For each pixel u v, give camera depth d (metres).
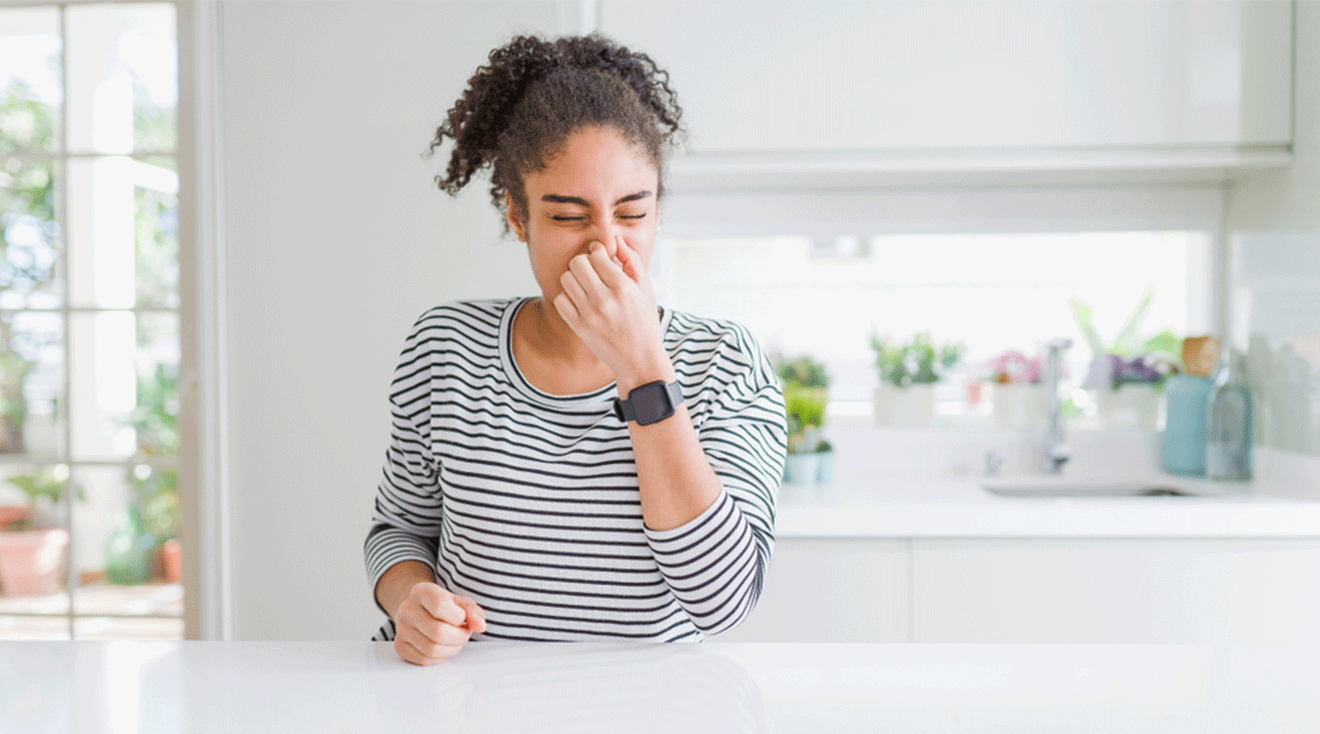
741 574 0.67
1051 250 2.12
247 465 1.83
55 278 2.12
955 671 0.56
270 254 1.82
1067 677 0.55
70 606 2.15
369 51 1.81
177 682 0.55
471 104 0.85
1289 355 1.79
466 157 0.87
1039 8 1.73
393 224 1.81
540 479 0.76
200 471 1.84
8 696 0.53
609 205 0.72
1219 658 0.59
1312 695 0.52
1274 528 1.54
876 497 1.71
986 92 1.74
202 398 1.82
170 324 2.14
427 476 0.85
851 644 0.62
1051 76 1.73
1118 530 1.55
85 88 2.09
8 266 2.12
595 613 0.76
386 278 1.81
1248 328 1.95
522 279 1.81
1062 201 2.07
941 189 2.09
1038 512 1.56
